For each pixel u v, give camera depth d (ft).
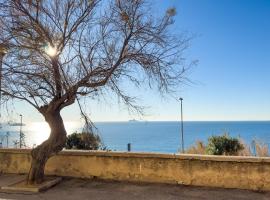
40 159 34.65
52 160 38.50
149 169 35.68
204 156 34.09
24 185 33.81
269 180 32.48
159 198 30.48
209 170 33.99
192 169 34.47
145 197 30.81
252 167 32.91
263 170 32.65
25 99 35.12
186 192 32.22
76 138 53.98
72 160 37.96
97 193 32.12
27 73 34.58
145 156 35.68
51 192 32.55
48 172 38.52
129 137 428.56
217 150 55.36
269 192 32.07
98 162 37.19
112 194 31.76
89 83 34.91
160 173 35.37
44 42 34.14
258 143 54.65
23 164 39.63
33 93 34.99
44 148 34.83
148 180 35.65
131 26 34.94
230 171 33.45
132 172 36.14
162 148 235.20
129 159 36.29
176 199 30.17
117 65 34.78
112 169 36.73
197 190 32.83
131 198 30.53
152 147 249.55
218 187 33.63
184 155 34.65
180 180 34.76
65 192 32.53
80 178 37.52
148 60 35.40
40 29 34.19
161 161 35.40
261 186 32.63
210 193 31.86
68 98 34.81
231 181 33.40
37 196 31.17
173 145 269.03
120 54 34.91
